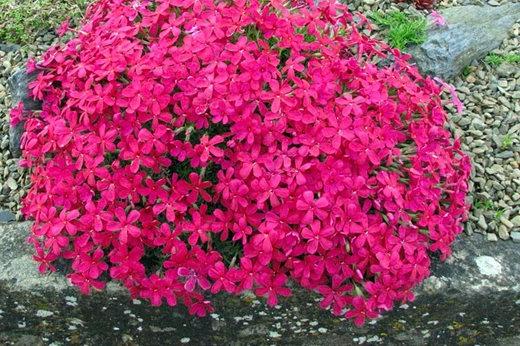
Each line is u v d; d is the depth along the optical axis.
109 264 0.39
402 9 0.53
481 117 0.48
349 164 0.36
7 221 0.43
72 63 0.39
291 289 0.38
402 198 0.36
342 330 0.40
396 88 0.39
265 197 0.35
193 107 0.36
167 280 0.36
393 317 0.39
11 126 0.45
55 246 0.36
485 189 0.44
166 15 0.38
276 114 0.35
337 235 0.36
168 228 0.35
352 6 0.52
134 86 0.36
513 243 0.42
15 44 0.52
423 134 0.38
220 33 0.36
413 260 0.36
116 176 0.36
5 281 0.39
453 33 0.49
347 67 0.37
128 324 0.40
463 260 0.40
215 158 0.36
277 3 0.38
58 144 0.37
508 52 0.52
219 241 0.38
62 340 0.42
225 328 0.40
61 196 0.36
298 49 0.37
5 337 0.42
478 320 0.40
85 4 0.52
